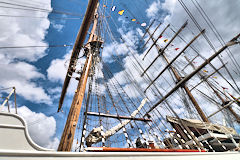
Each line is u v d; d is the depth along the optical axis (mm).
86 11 7340
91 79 8445
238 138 10945
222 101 23078
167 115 12180
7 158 1650
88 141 7180
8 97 4887
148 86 21531
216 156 4586
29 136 2473
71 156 2061
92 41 10375
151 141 6328
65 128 4391
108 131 7715
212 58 18469
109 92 8445
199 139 9586
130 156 2623
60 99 10766
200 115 19047
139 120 9305
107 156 2361
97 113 9359
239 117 19219
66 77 9297
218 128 11672
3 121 2580
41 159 1843
